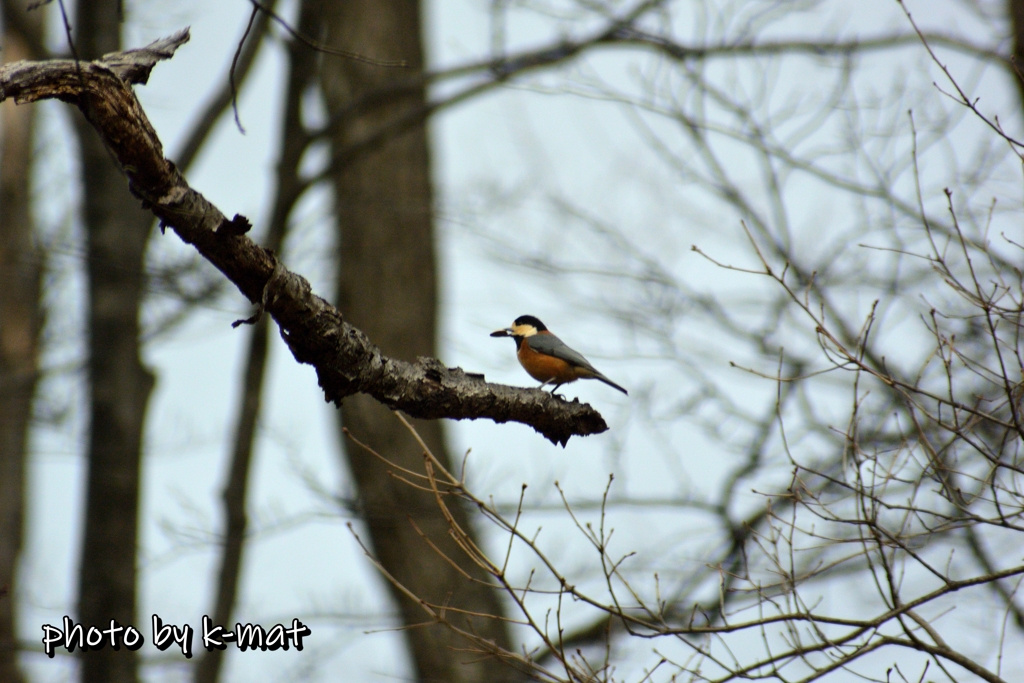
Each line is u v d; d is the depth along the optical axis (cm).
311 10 1442
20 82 470
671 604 1266
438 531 1445
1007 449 770
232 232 533
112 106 492
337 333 592
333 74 1722
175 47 560
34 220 1805
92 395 1391
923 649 648
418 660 1400
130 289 1379
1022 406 720
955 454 807
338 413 1595
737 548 1321
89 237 1373
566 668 649
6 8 1376
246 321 561
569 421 752
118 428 1384
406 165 1678
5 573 1733
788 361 1526
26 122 1919
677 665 670
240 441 1428
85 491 1382
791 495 721
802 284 1477
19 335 1622
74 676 1321
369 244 1645
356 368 613
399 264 1647
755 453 1442
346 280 1648
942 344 756
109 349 1388
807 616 676
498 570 654
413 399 655
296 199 1420
